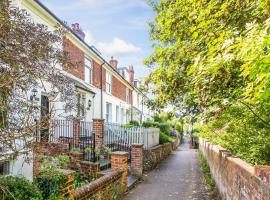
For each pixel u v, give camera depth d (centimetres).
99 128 1162
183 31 578
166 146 2048
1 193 393
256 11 341
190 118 784
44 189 456
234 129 640
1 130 313
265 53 229
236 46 273
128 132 1341
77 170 809
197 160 1848
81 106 465
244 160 562
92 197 529
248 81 340
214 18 411
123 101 2602
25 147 335
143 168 1159
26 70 321
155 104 923
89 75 1738
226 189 634
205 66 324
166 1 702
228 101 427
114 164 783
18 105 333
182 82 640
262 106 362
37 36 343
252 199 362
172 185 927
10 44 315
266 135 542
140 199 731
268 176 313
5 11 322
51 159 389
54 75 369
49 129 372
